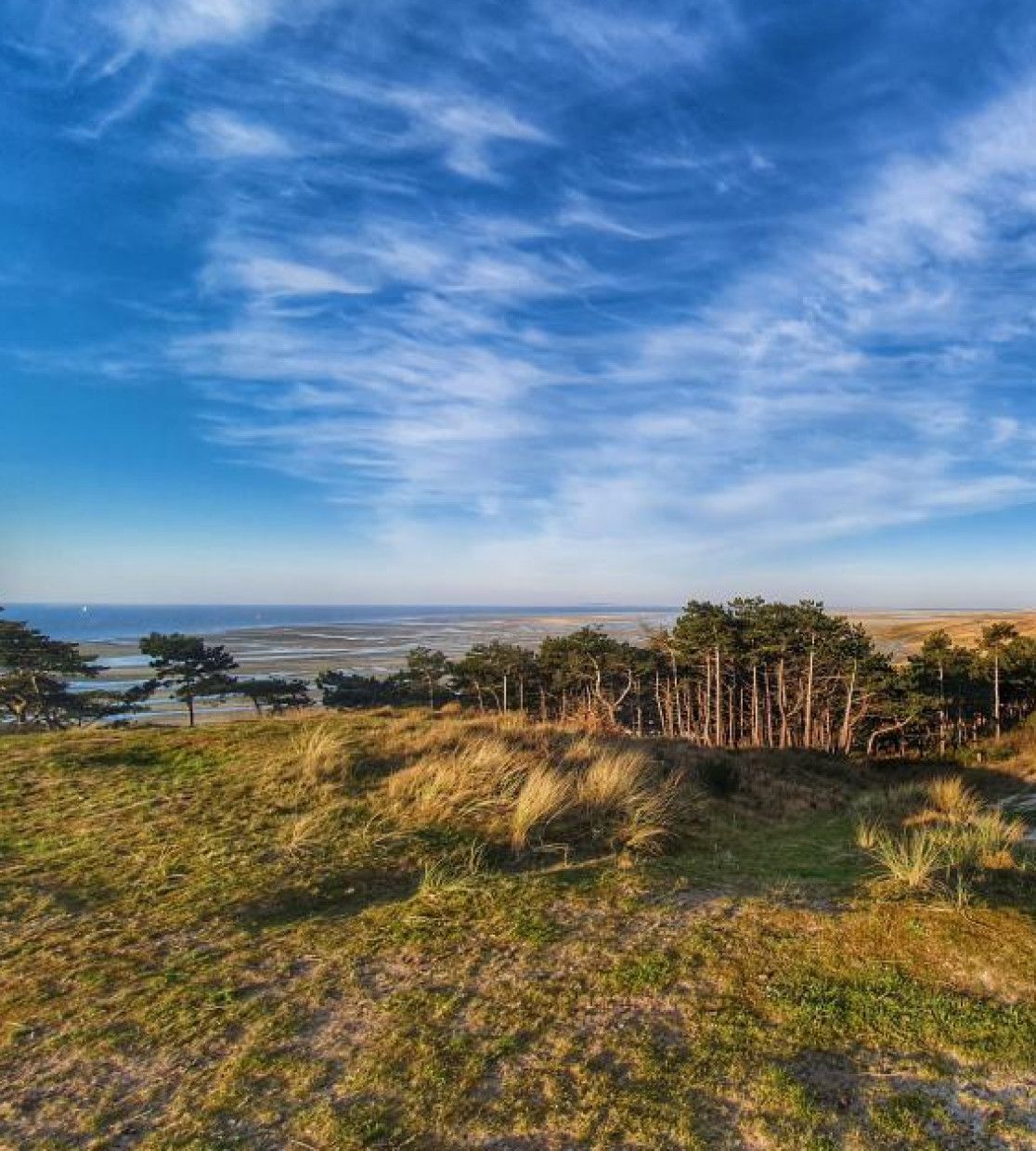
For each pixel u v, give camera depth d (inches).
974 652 1651.1
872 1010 128.5
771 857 240.1
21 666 1375.5
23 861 222.1
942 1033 121.1
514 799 280.2
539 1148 97.7
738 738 1822.1
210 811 266.8
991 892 181.9
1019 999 130.9
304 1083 113.5
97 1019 135.6
